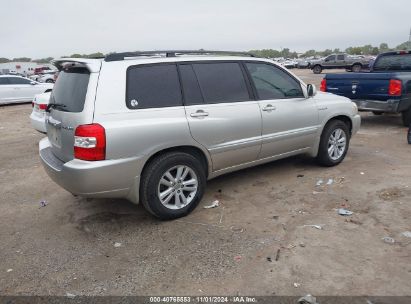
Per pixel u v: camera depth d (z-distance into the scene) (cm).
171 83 433
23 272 353
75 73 422
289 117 539
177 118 425
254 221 434
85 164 377
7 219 470
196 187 454
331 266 340
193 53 468
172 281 330
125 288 324
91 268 355
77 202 514
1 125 1180
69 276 345
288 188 529
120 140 385
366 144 774
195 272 341
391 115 1128
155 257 368
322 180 555
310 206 468
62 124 408
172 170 436
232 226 424
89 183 379
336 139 614
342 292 305
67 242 407
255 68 518
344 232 398
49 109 455
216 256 365
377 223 415
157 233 416
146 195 418
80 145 379
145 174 414
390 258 348
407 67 1011
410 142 762
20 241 413
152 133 405
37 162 723
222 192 524
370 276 324
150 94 414
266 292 310
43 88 1869
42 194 551
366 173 580
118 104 390
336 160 618
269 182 555
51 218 468
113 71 396
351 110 633
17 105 1795
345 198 486
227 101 475
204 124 446
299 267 340
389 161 643
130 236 412
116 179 391
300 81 568
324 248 369
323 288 311
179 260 361
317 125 580
